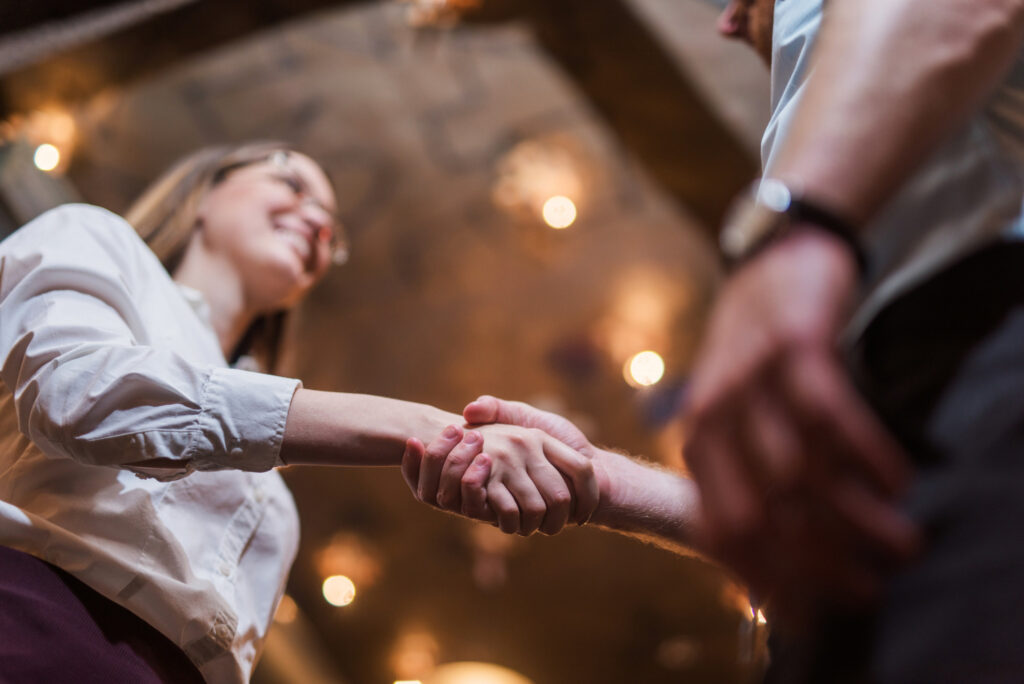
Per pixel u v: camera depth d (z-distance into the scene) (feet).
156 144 17.87
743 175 16.44
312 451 3.13
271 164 5.12
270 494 4.10
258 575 3.93
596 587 23.32
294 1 11.35
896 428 1.49
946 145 1.82
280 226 4.91
